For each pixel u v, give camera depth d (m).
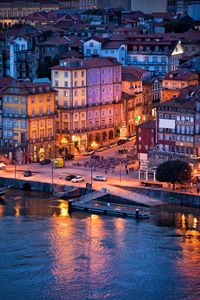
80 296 188.88
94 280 197.12
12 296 188.75
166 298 188.12
